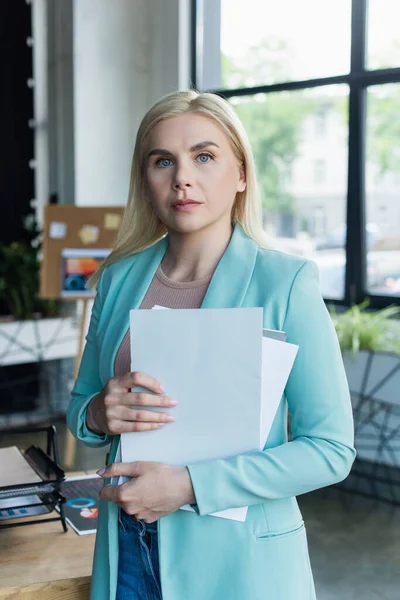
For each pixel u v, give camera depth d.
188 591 1.07
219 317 1.04
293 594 1.08
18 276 5.31
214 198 1.11
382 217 4.67
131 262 1.30
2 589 1.29
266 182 5.20
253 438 1.04
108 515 1.16
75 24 5.56
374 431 4.39
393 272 4.66
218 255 1.18
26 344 5.32
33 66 5.80
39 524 1.61
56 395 5.79
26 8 5.71
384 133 4.58
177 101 1.12
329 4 4.76
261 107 5.19
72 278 4.55
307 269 1.11
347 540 3.51
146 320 1.06
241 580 1.05
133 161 1.26
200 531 1.07
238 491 1.02
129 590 1.14
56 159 5.86
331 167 4.84
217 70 5.53
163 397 1.05
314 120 4.91
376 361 3.98
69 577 1.34
